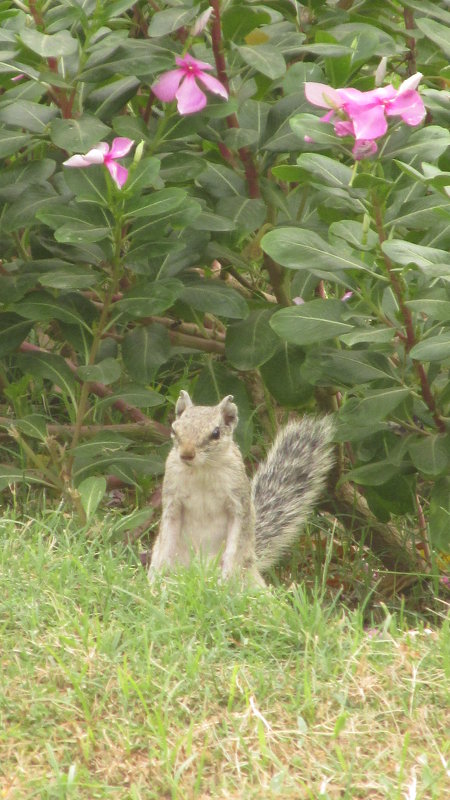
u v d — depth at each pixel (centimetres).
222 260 1158
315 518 1190
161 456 1094
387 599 1133
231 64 1040
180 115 986
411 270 894
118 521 988
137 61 945
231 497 957
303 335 901
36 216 945
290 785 582
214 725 630
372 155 850
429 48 1169
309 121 854
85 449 1020
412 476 1060
